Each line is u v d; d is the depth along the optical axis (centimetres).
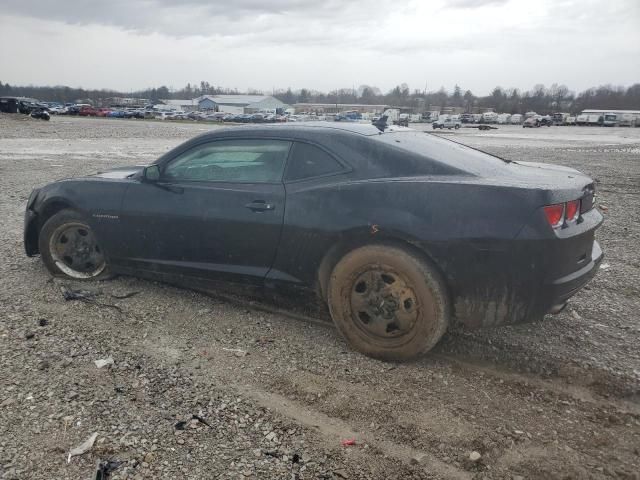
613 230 762
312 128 395
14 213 817
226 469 255
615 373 347
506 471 259
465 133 5722
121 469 252
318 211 367
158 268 445
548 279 319
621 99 14488
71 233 493
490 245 321
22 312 426
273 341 389
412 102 17375
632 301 476
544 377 348
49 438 272
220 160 416
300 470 256
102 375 334
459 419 299
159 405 304
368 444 278
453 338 397
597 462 266
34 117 5275
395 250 343
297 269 386
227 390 323
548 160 2033
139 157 1838
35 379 326
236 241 402
